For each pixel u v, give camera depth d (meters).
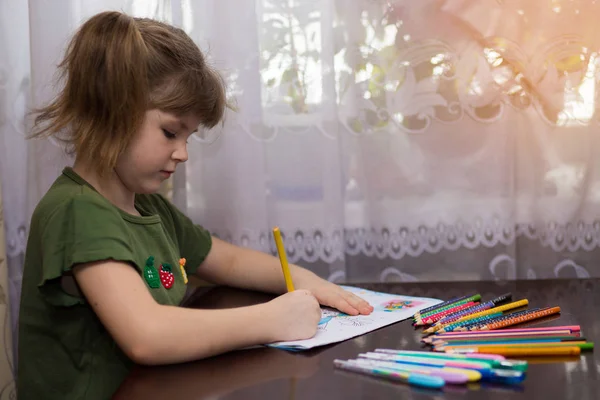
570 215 1.18
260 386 0.62
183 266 1.02
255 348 0.75
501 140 1.16
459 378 0.60
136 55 0.80
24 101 1.17
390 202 1.21
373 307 0.95
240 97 1.16
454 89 1.17
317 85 1.17
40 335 0.85
